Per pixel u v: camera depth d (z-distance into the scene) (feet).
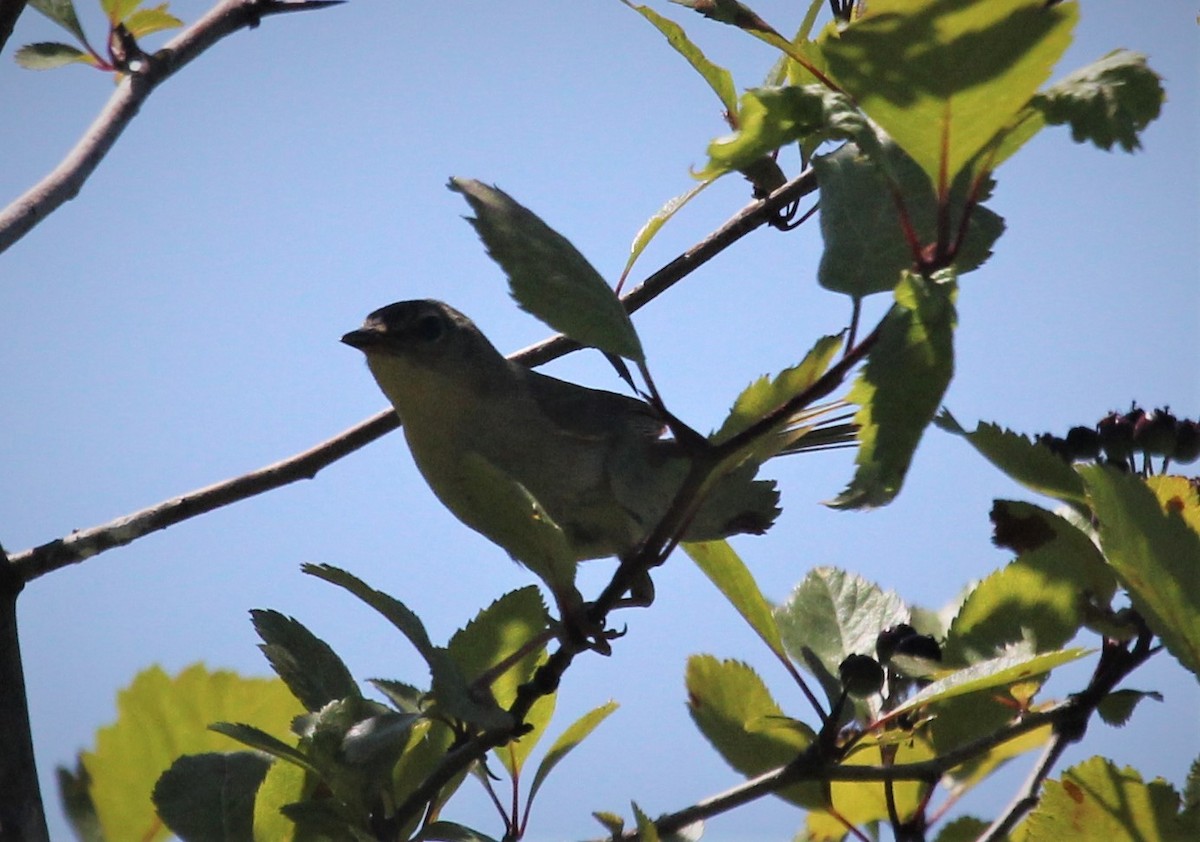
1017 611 23.24
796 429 20.86
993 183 17.93
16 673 23.41
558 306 16.42
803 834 25.49
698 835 22.35
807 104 16.21
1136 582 19.33
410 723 19.02
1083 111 15.47
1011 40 14.25
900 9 14.20
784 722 22.61
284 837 20.16
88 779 22.85
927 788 23.49
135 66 29.35
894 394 15.24
